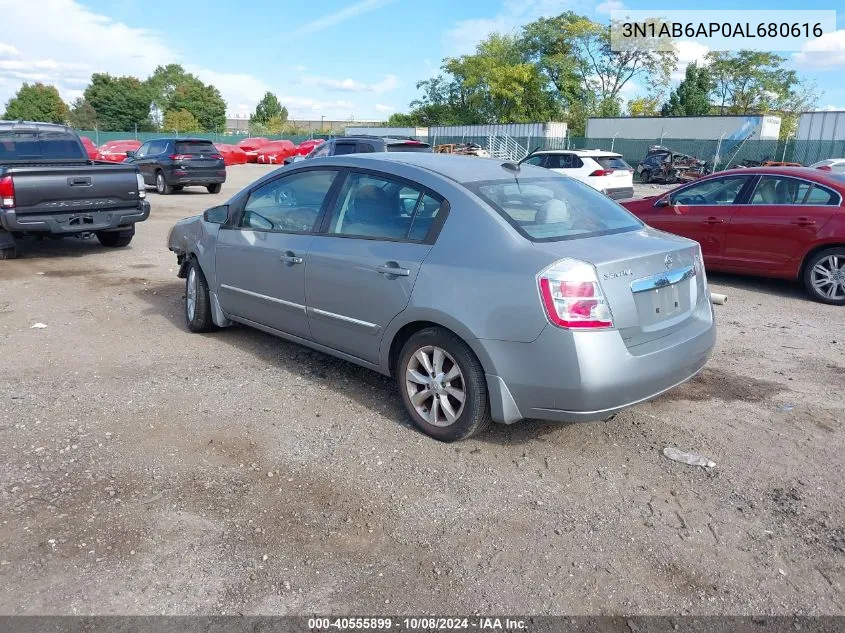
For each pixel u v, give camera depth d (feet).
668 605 9.39
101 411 14.90
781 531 11.12
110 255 33.94
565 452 13.53
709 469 13.01
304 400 15.74
